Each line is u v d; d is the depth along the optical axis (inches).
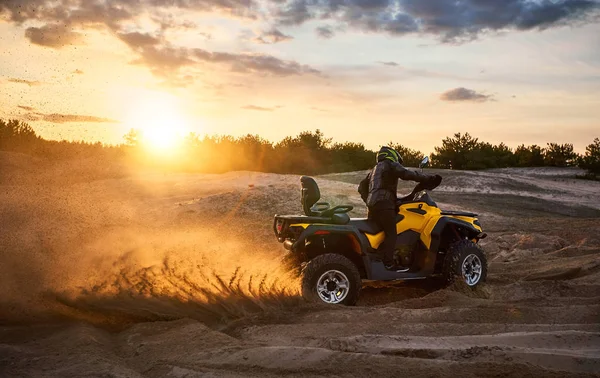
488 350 171.2
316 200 303.0
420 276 295.0
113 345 205.6
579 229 574.6
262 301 265.4
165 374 164.9
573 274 335.3
